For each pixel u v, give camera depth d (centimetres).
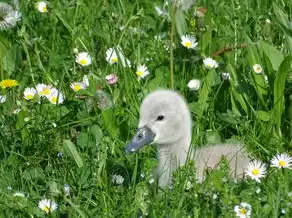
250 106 109
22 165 101
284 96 112
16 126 108
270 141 106
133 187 96
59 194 95
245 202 90
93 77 117
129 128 108
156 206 91
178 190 93
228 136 110
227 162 98
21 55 122
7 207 93
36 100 112
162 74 117
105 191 95
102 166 99
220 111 112
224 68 118
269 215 90
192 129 108
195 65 119
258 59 114
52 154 104
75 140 106
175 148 104
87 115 109
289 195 91
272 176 96
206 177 95
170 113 103
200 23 123
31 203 94
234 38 124
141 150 104
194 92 115
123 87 114
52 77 119
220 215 90
